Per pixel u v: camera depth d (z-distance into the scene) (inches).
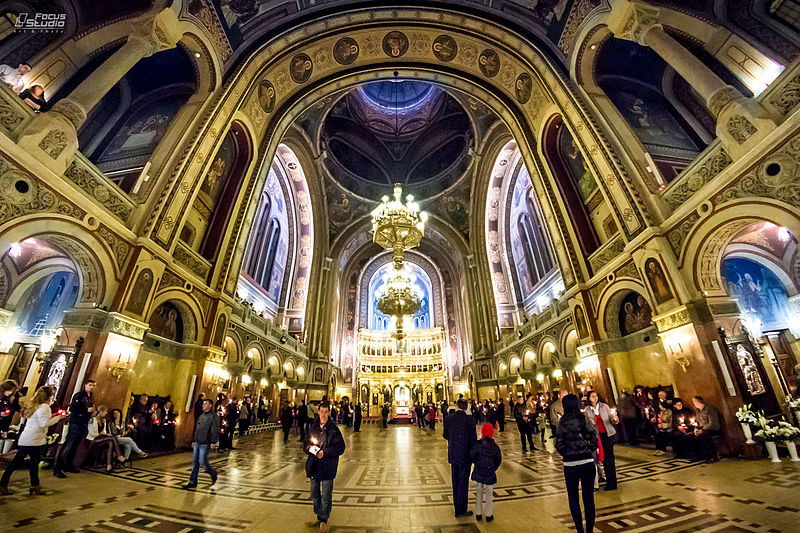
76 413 230.8
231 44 468.1
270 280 856.3
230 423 380.5
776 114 245.4
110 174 374.3
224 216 472.1
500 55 566.3
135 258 314.2
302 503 173.2
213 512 156.6
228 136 493.7
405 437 530.6
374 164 1068.5
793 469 209.3
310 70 601.3
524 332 712.4
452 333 1232.2
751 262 444.1
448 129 989.8
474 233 1013.2
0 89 224.4
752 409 259.1
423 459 314.0
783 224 236.2
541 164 538.0
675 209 327.6
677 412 278.7
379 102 1029.8
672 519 139.0
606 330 413.7
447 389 1175.0
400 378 1230.3
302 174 891.4
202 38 412.5
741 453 252.7
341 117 940.0
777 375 326.0
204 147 405.7
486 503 147.8
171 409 357.7
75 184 271.0
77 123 266.5
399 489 204.4
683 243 313.1
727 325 283.1
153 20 339.6
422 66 631.2
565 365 539.5
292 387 784.9
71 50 315.6
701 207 295.9
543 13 489.4
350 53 609.9
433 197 1051.3
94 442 243.3
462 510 152.0
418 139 1049.5
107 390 274.2
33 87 288.7
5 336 428.8
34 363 427.2
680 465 243.0
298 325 898.1
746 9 314.0
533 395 677.3
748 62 311.3
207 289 422.9
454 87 655.1
